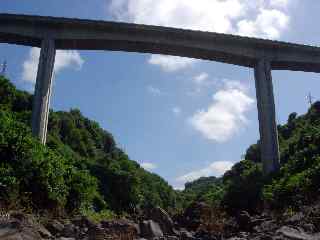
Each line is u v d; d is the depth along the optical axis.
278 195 27.84
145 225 12.84
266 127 47.12
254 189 33.75
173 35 50.16
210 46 50.56
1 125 18.72
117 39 49.12
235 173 73.25
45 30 47.97
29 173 17.58
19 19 47.41
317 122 60.22
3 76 65.56
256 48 51.00
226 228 14.63
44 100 44.25
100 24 48.50
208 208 15.74
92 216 19.66
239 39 50.25
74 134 86.75
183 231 13.66
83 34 48.53
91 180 22.06
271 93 49.12
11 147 17.95
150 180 93.62
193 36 50.19
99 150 95.81
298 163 36.97
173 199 96.56
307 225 12.34
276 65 52.16
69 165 21.69
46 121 44.34
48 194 17.89
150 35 49.91
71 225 12.97
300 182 27.00
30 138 19.64
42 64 46.28
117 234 11.91
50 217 15.93
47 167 18.38
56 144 62.16
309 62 51.62
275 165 45.06
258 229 13.95
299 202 22.20
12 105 64.75
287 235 10.88
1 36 48.19
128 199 54.34
